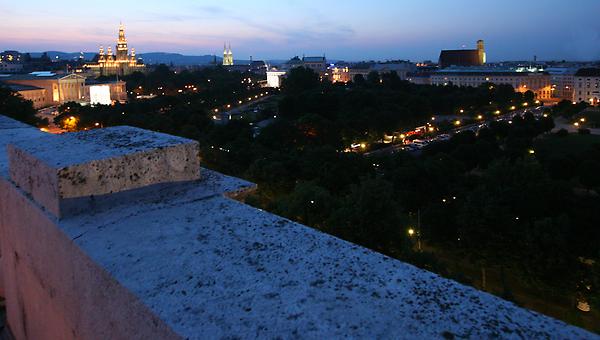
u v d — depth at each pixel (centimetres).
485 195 3753
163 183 359
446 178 5122
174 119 9219
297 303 218
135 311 236
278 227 299
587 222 3816
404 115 10662
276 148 8012
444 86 16262
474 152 7094
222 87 16562
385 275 239
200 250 272
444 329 197
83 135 398
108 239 289
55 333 346
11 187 391
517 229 3538
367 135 9606
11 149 392
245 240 282
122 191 339
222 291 231
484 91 14650
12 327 447
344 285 230
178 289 236
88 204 326
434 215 4059
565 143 9138
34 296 379
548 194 4194
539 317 204
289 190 5353
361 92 12288
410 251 3059
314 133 8581
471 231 3644
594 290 3030
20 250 394
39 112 13438
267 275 242
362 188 3234
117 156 335
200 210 328
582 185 6291
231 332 202
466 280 2830
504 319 202
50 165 320
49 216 326
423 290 224
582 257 3547
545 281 3256
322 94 11944
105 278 260
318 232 292
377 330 198
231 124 8781
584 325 2934
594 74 17050
